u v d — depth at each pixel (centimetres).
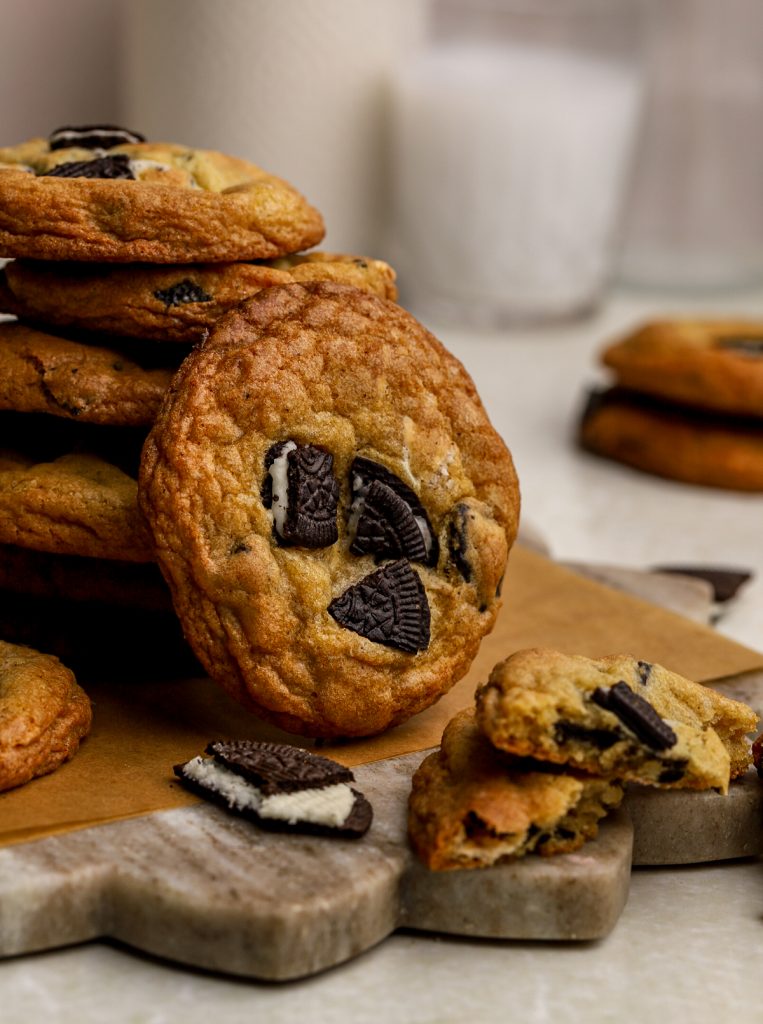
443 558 58
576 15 100
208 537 55
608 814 54
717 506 82
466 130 100
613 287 127
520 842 52
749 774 56
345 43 95
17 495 57
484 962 52
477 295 108
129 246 56
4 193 56
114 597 59
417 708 57
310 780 53
